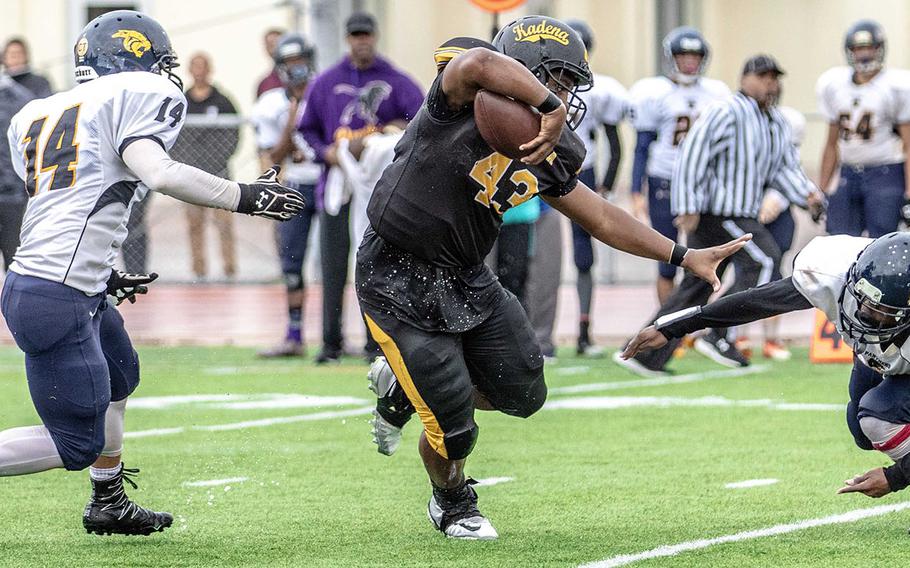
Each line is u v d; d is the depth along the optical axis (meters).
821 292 11.62
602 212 11.77
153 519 12.36
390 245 11.52
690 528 12.53
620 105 25.67
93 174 10.95
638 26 54.28
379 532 12.55
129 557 11.65
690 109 25.59
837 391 21.14
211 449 16.81
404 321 11.48
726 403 20.02
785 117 24.36
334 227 23.48
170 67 11.59
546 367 24.08
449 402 11.50
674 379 22.62
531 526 12.73
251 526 12.83
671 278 25.45
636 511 13.28
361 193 22.55
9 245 27.62
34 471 11.22
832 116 26.16
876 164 25.86
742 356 24.02
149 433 17.94
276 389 21.58
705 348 24.17
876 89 25.55
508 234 23.22
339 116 22.88
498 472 15.28
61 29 42.72
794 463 15.59
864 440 12.78
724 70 56.69
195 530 12.68
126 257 33.47
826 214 26.66
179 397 20.94
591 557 11.48
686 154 22.53
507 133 10.53
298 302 25.30
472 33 48.38
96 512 12.22
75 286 10.95
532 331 11.99
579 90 11.59
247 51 41.72
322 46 35.84
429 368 11.44
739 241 11.93
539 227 24.38
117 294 12.05
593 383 22.14
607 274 37.88
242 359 25.11
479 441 17.20
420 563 11.35
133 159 10.79
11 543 12.18
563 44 11.33
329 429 18.17
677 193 22.66
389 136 22.42
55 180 10.96
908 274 10.98
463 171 11.14
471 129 11.05
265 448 16.88
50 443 11.19
